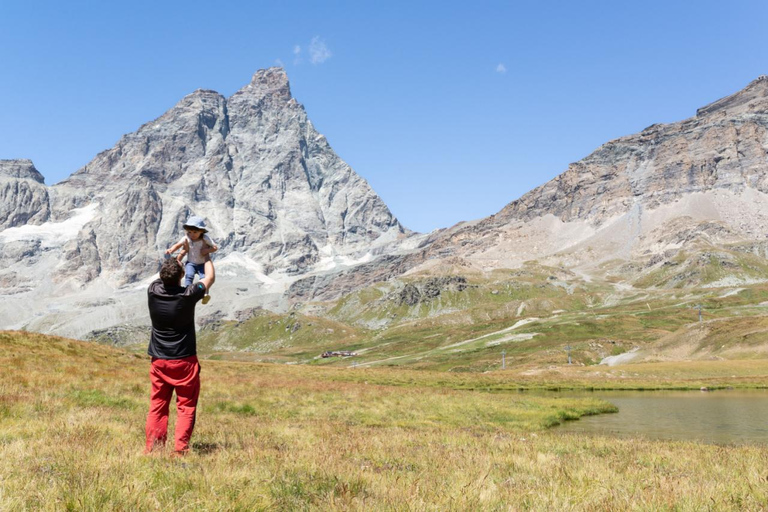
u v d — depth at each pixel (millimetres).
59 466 7004
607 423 31500
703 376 87000
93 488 5629
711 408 41281
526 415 31578
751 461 10711
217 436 12359
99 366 35969
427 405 31094
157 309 8695
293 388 33844
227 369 59844
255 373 61438
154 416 8930
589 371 99562
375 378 78125
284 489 6605
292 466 8078
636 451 12984
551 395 60500
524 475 8438
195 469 7328
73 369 29062
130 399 20297
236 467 7574
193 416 8984
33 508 5105
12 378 21469
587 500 6320
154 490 5961
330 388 36750
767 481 8016
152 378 8922
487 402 36469
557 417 32406
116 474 6441
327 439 13023
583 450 13172
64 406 15727
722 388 70625
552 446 13680
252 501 5887
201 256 9148
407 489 6543
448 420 26062
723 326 126250
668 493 6719
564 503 6027
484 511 5797
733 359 105625
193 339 8984
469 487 6820
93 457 7574
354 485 6938
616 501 6270
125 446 8875
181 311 8688
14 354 35531
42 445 8594
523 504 6164
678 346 127750
